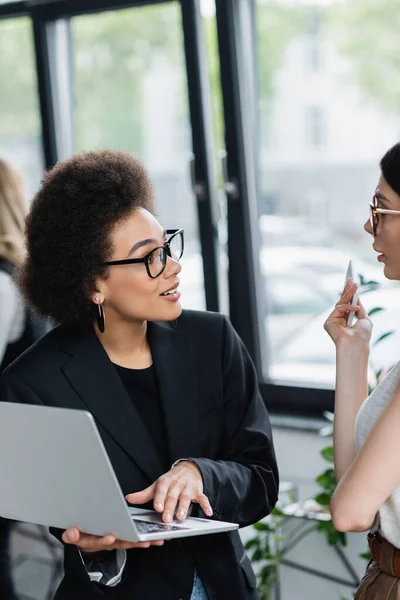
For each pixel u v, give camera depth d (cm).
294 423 365
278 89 371
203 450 199
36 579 397
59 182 193
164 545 190
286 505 347
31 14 421
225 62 375
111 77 412
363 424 180
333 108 357
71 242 189
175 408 196
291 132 371
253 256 392
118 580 185
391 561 174
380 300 349
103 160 195
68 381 193
